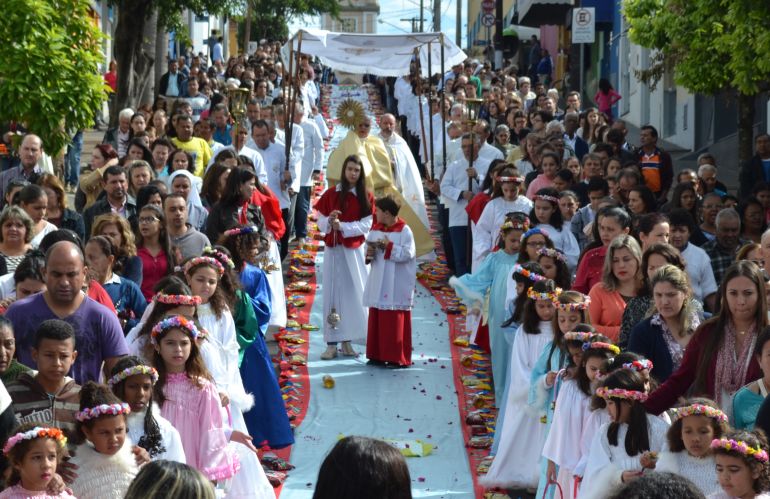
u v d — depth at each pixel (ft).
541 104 70.95
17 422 22.97
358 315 46.16
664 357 27.55
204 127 54.29
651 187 54.39
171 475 15.08
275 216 44.62
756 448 20.39
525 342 32.78
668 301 27.27
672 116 97.09
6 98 43.62
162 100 67.15
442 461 36.32
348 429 38.81
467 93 80.48
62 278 26.45
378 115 117.80
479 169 55.93
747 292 24.93
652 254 30.22
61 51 44.50
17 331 26.48
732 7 46.98
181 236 37.24
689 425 22.03
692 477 22.11
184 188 41.70
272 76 104.94
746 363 25.00
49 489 21.04
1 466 21.81
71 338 24.38
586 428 26.76
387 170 58.34
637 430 24.26
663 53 61.26
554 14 125.29
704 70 54.90
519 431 32.68
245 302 33.32
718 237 39.34
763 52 46.37
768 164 53.88
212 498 15.25
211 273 30.35
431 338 48.65
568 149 57.47
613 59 116.37
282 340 47.47
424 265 60.29
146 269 35.32
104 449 22.47
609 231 35.58
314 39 60.90
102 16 116.98
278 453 36.40
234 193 40.11
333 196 46.60
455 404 41.27
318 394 42.01
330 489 13.46
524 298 35.01
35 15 43.70
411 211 59.06
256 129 57.62
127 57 81.97
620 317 31.63
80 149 71.72
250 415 34.55
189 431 26.58
